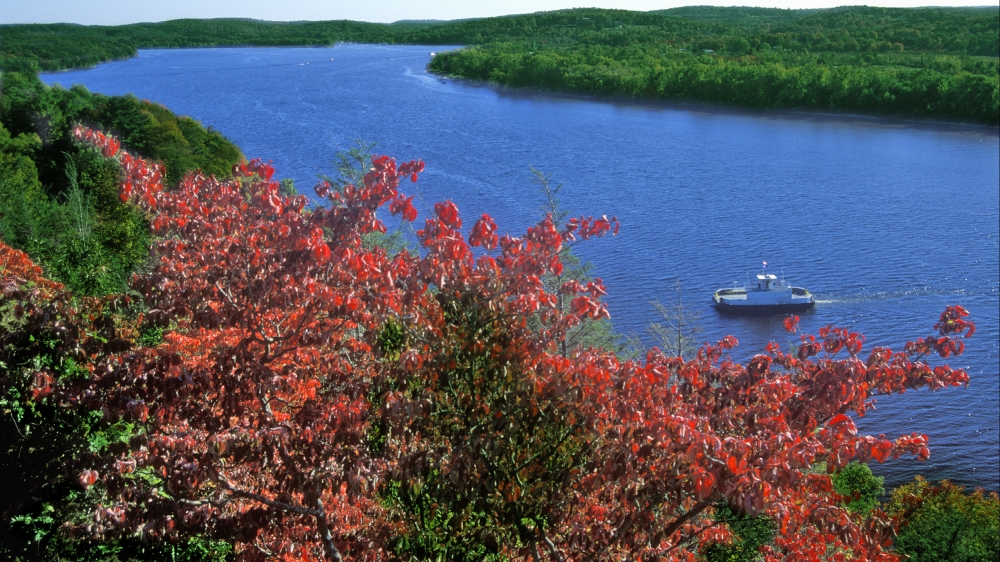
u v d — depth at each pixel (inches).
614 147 4613.7
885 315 2247.8
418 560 371.9
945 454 1530.5
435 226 356.2
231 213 378.9
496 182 3567.9
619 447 337.4
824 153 4443.9
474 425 363.3
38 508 455.5
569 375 352.2
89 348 360.2
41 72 7160.4
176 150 3038.9
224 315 363.9
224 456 335.0
